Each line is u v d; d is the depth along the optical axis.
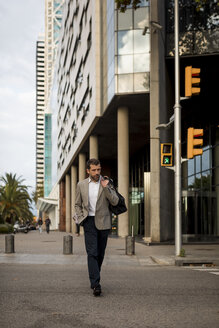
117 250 14.66
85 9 34.62
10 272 7.96
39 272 7.98
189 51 20.77
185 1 21.02
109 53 25.33
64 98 55.62
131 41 23.52
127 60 23.42
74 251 13.97
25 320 3.98
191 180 26.52
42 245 18.25
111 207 5.41
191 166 26.61
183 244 17.70
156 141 19.89
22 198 59.53
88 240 5.30
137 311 4.38
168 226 21.72
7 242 13.03
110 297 5.15
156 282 6.55
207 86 23.89
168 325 3.80
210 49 20.52
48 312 4.32
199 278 7.10
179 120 11.57
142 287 5.98
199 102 25.39
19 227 50.75
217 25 20.56
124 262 10.52
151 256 11.62
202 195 25.03
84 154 41.72
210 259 10.17
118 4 13.78
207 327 3.73
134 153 40.69
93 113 29.36
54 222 93.94
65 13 54.06
